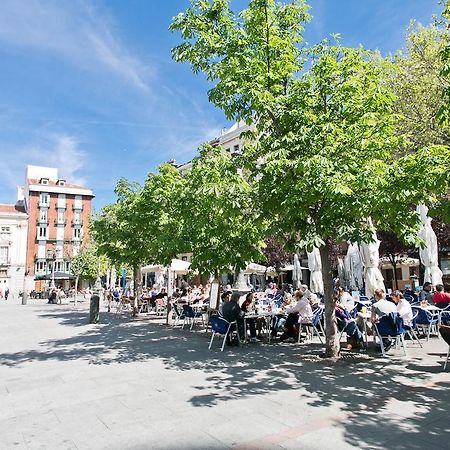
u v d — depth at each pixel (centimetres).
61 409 530
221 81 808
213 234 1072
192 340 1126
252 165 866
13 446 414
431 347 907
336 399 545
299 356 852
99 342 1112
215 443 407
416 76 1620
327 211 742
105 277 5250
